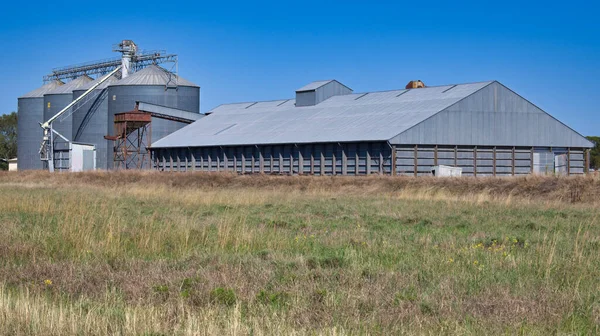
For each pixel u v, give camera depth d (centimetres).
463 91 7056
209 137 8475
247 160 7781
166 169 8900
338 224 2831
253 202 4019
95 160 10250
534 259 1848
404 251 2009
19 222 2662
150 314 1270
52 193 4559
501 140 6938
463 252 1956
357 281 1578
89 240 2114
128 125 9300
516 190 4481
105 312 1308
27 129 12106
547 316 1313
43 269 1739
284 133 7650
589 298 1438
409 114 6912
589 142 7344
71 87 11594
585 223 2809
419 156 6525
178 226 2459
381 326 1245
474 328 1235
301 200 4291
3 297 1373
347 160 6800
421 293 1485
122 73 11250
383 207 3694
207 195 4322
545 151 7175
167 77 10450
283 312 1314
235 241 2194
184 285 1559
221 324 1241
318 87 8781
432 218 3061
